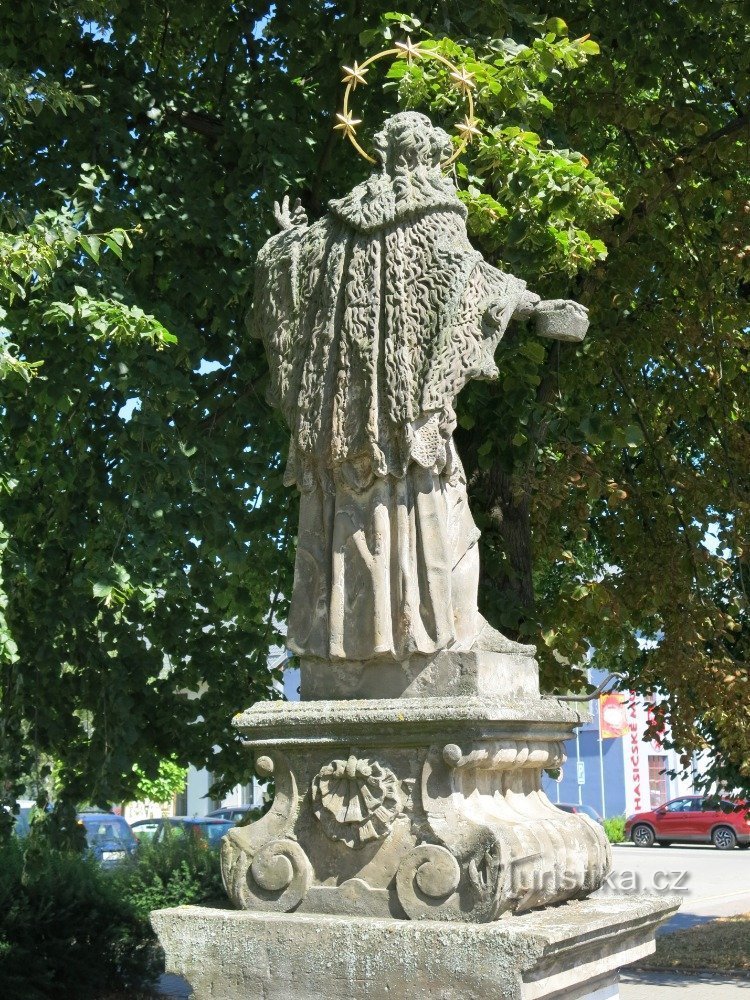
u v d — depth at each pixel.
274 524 9.54
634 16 9.66
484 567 9.31
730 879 23.98
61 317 7.06
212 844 17.14
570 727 4.73
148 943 12.16
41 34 8.82
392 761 4.25
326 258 4.61
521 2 8.94
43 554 8.44
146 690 9.19
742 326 11.20
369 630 4.36
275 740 4.42
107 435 8.54
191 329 8.56
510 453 9.10
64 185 8.44
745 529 10.93
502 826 4.11
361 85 9.04
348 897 4.19
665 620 10.78
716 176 10.73
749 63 10.16
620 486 10.41
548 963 3.88
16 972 11.05
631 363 11.27
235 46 9.66
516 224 7.71
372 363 4.41
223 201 8.77
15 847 11.87
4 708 8.66
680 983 13.09
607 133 11.31
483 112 7.88
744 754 11.02
